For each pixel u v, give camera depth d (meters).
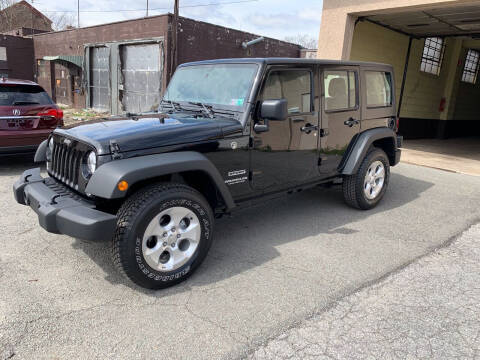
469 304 3.07
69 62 22.11
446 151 11.80
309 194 6.09
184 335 2.57
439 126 15.77
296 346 2.50
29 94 6.58
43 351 2.38
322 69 4.34
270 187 4.05
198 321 2.72
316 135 4.38
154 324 2.68
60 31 22.14
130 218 2.85
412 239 4.38
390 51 12.27
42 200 3.08
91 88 20.61
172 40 15.37
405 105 13.75
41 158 3.93
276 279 3.35
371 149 5.18
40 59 24.83
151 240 3.11
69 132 3.33
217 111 3.83
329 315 2.85
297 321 2.76
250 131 3.66
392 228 4.70
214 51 17.19
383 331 2.69
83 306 2.86
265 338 2.56
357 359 2.40
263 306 2.93
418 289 3.28
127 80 18.00
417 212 5.37
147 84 16.91
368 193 5.24
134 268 2.88
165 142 3.13
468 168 8.81
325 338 2.59
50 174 3.74
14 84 6.45
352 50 10.98
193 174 3.51
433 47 14.15
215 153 3.43
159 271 3.04
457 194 6.39
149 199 2.91
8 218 4.54
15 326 2.60
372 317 2.85
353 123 4.86
